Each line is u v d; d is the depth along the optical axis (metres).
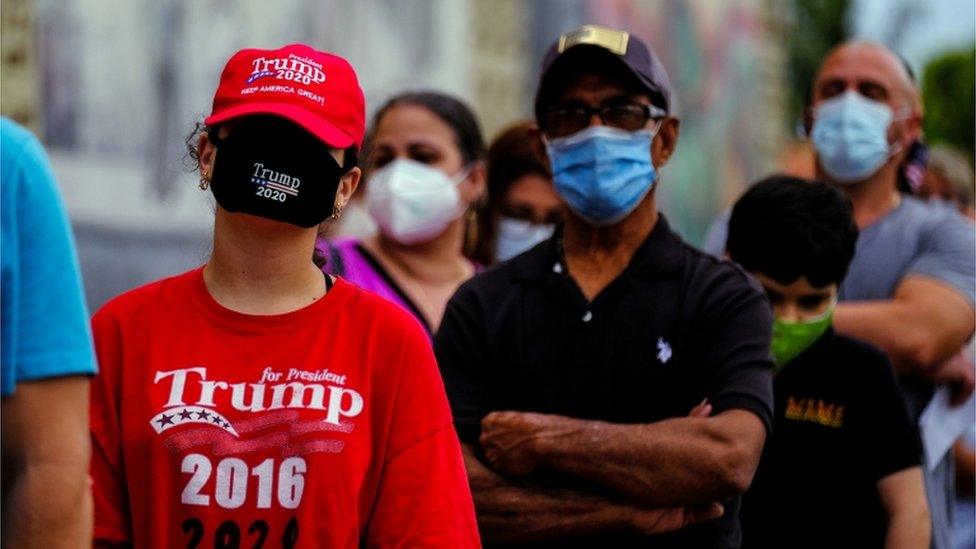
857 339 4.28
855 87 5.32
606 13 14.25
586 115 3.87
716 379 3.64
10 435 2.45
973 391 4.92
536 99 4.00
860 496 4.18
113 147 7.55
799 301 4.18
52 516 2.43
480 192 5.45
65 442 2.45
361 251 5.15
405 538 2.87
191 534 2.77
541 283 3.86
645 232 3.89
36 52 7.12
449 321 3.92
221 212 2.90
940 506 4.90
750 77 19.00
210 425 2.79
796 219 4.12
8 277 2.43
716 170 17.78
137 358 2.86
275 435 2.80
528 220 5.69
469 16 11.59
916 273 4.95
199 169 3.07
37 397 2.44
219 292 2.91
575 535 3.63
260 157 2.79
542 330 3.80
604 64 3.85
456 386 3.83
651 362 3.69
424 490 2.90
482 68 11.86
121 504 2.85
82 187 7.34
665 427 3.54
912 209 5.17
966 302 4.88
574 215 3.90
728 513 3.77
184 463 2.78
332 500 2.79
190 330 2.87
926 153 5.65
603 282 3.83
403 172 5.20
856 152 5.21
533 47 12.87
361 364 2.90
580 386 3.73
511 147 5.73
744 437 3.51
